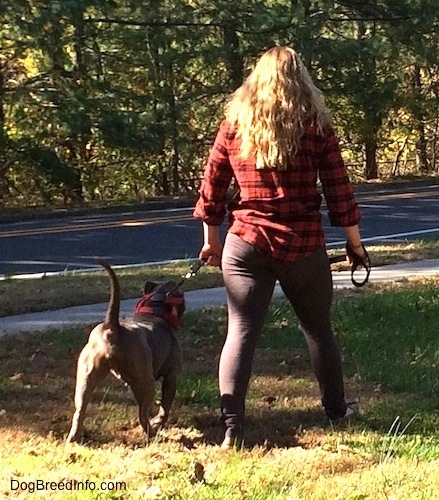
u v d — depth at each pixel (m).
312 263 5.70
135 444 5.76
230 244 5.70
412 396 6.86
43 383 7.08
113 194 30.11
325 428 6.13
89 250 16.27
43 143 25.62
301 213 5.62
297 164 5.57
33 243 17.31
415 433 6.02
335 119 31.38
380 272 12.27
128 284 11.26
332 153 5.66
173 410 6.48
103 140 24.17
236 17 26.84
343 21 29.84
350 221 5.76
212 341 8.46
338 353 6.17
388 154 37.66
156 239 17.69
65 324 9.16
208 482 4.93
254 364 7.64
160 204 25.62
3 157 25.02
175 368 6.05
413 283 11.31
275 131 5.48
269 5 27.70
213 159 5.72
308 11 28.28
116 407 6.47
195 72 29.20
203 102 29.75
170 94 27.17
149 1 26.03
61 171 25.33
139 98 25.55
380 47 28.53
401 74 32.78
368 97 29.42
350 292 10.62
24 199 27.33
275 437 5.93
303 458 5.44
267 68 5.56
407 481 4.96
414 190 29.41
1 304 9.93
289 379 7.27
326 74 28.92
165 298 6.10
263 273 5.68
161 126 25.75
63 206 24.95
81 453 5.45
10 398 6.66
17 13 22.77
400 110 33.84
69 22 23.64
